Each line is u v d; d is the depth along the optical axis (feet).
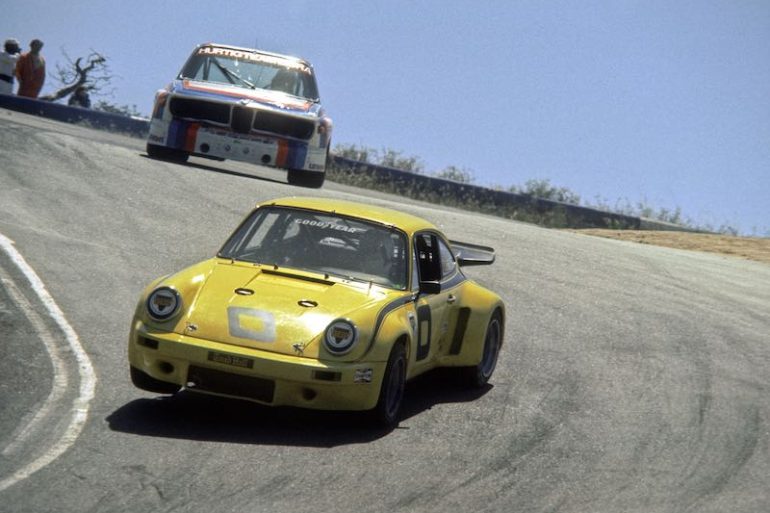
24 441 78.38
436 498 75.82
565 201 371.15
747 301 178.29
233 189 204.33
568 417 103.04
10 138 208.95
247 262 98.27
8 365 97.35
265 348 86.02
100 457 76.43
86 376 97.60
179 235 165.68
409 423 95.14
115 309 123.03
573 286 171.22
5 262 132.87
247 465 78.18
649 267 201.36
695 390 118.21
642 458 91.66
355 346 87.40
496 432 95.30
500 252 190.80
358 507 72.13
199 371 86.22
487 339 114.52
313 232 101.71
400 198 287.48
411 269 100.83
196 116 223.30
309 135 225.76
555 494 79.82
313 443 85.46
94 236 155.74
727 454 95.20
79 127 329.93
